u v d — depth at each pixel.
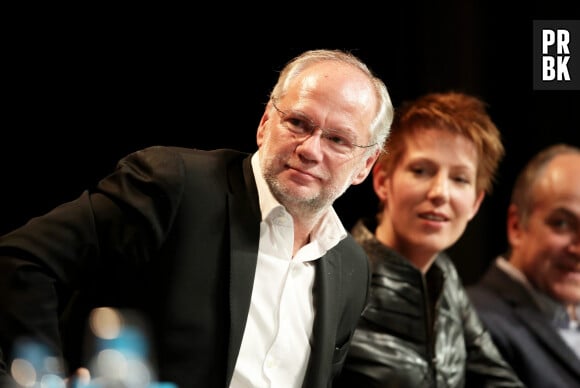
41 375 2.36
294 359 2.83
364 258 3.22
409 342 3.65
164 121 5.13
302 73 2.77
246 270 2.69
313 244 2.93
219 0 5.24
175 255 2.62
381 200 4.02
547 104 6.31
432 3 5.91
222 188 2.75
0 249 2.48
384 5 5.68
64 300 2.75
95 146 4.98
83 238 2.52
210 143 5.24
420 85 5.85
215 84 5.24
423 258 3.86
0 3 4.75
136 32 5.06
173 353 2.57
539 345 4.47
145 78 5.09
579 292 4.65
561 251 4.64
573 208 4.64
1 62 4.77
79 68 4.93
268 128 2.78
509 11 6.27
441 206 3.78
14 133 4.81
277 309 2.80
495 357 4.00
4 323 2.39
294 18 5.41
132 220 2.55
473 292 4.73
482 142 3.90
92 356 2.49
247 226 2.74
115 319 2.44
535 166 4.83
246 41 5.30
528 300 4.64
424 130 3.84
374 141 2.87
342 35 5.54
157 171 2.63
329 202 2.80
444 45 5.97
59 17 4.87
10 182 4.83
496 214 6.37
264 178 2.75
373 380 3.51
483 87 6.21
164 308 2.59
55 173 4.91
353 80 2.77
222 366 2.62
